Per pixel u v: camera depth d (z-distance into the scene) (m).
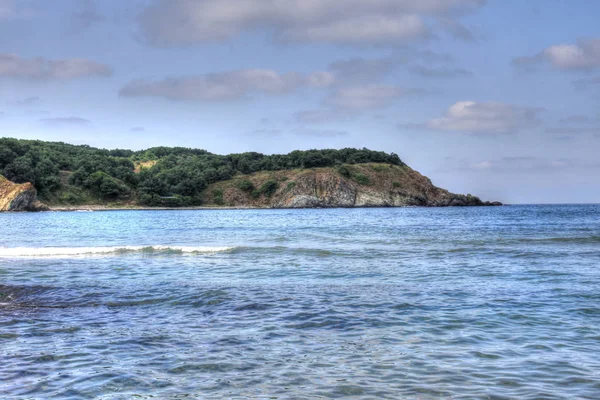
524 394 6.52
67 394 6.61
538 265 20.23
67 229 53.00
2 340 9.45
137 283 16.38
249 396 6.50
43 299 13.71
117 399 6.43
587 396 6.42
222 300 13.23
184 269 19.97
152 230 50.50
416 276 17.64
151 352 8.58
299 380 7.12
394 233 42.47
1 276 18.22
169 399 6.41
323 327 10.32
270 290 14.77
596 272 18.00
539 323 10.51
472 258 23.03
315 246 30.19
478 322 10.63
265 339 9.41
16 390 6.76
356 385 6.89
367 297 13.55
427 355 8.30
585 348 8.63
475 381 7.03
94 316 11.61
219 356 8.32
